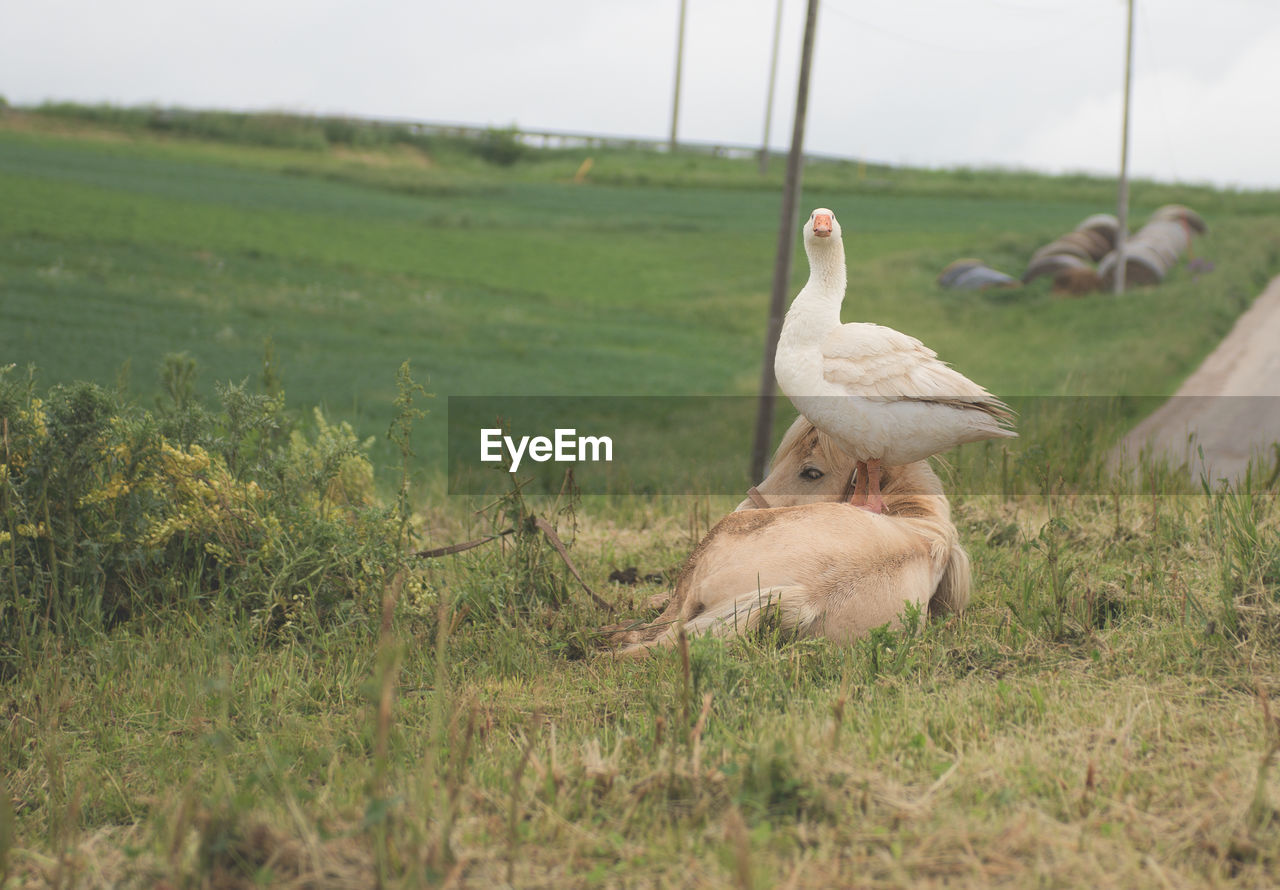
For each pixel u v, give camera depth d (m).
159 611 5.69
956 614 5.29
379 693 3.59
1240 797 3.25
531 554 6.14
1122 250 32.19
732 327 32.09
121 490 5.79
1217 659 4.44
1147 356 22.36
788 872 2.92
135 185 42.88
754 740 3.74
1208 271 34.00
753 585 4.83
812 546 4.86
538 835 3.18
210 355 22.20
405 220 44.00
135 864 3.19
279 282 31.80
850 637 4.81
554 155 63.62
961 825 3.11
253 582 5.73
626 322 32.03
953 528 5.40
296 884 2.86
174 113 59.91
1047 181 63.56
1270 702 4.02
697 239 44.53
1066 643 4.93
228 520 5.94
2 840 3.15
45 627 5.20
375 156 60.06
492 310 31.83
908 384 4.73
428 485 10.66
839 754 3.61
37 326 22.88
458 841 3.12
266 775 3.65
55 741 4.28
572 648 5.43
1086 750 3.68
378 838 2.86
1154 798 3.31
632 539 7.83
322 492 6.30
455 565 6.55
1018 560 6.16
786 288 14.29
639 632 5.32
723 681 4.15
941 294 34.38
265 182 48.31
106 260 31.20
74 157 47.91
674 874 2.94
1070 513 7.22
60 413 5.71
